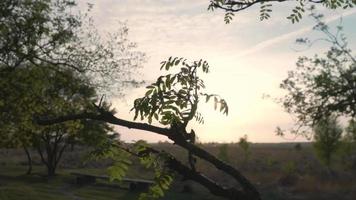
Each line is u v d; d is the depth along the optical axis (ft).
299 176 147.13
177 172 6.99
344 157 161.58
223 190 6.82
